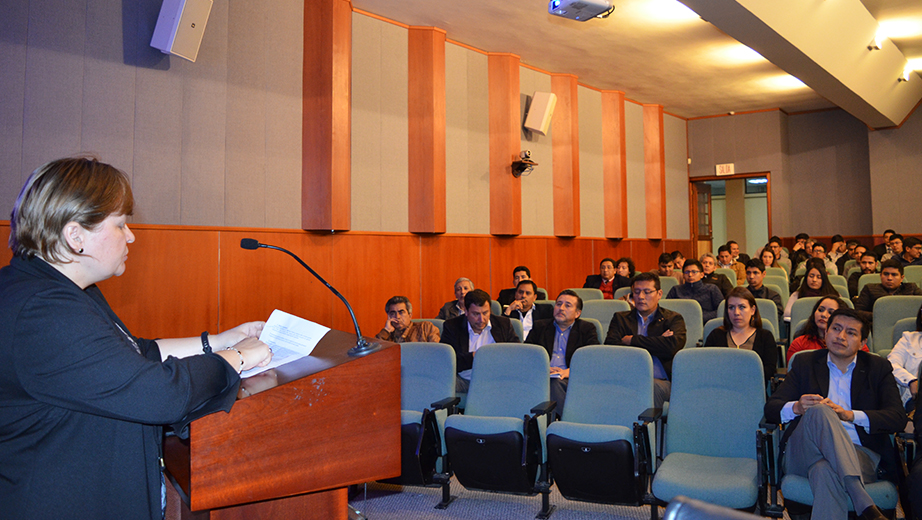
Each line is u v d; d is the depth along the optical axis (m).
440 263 6.88
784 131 11.27
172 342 1.26
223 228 4.96
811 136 11.41
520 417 3.27
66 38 4.18
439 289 6.86
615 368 3.18
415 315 6.59
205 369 0.98
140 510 0.99
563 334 4.20
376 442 1.14
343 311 5.86
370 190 6.20
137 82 4.50
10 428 0.90
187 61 4.79
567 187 8.52
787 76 8.92
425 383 3.47
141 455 1.00
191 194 4.79
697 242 11.68
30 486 0.90
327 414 1.08
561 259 8.59
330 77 5.57
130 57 4.47
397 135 6.49
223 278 4.94
